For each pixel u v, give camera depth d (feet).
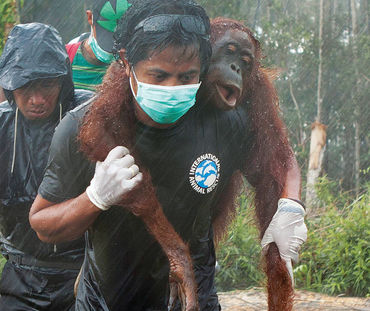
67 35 27.76
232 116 8.09
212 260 8.96
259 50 7.99
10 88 9.77
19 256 10.78
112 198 6.96
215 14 50.90
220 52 7.22
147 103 6.97
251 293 20.54
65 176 7.69
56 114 10.44
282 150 8.25
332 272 23.18
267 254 8.02
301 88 80.02
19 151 10.43
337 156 82.74
